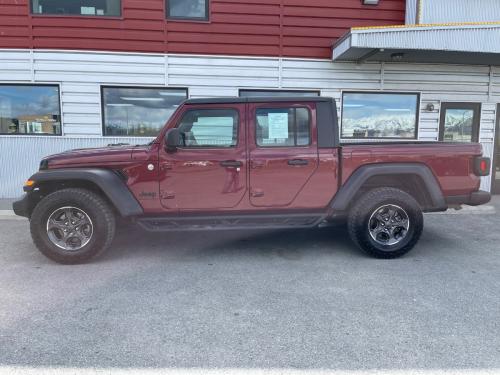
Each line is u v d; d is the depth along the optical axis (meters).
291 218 4.62
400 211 4.58
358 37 7.14
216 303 3.40
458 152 4.61
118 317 3.13
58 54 8.05
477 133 9.03
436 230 6.04
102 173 4.33
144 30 8.15
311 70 8.54
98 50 8.11
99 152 4.46
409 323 3.05
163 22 8.16
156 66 8.26
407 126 8.93
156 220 4.49
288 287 3.76
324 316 3.16
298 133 4.55
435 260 4.59
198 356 2.60
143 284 3.83
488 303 3.42
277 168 4.48
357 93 8.75
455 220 6.73
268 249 5.00
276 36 8.41
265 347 2.71
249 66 8.43
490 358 2.58
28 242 5.31
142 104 8.44
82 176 4.30
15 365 2.49
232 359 2.56
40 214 4.28
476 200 4.69
